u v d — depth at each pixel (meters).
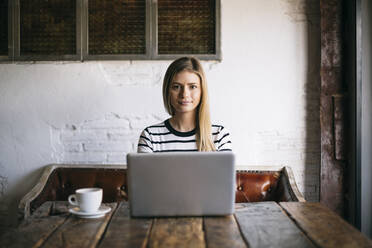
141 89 2.96
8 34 2.95
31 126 2.97
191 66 2.08
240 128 2.98
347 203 2.92
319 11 2.96
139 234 1.28
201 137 2.07
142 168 1.40
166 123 2.16
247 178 2.58
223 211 1.44
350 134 2.87
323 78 2.92
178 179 1.41
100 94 2.96
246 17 2.96
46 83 2.96
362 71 2.89
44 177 2.58
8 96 2.96
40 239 1.25
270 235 1.27
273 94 2.98
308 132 3.00
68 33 2.97
